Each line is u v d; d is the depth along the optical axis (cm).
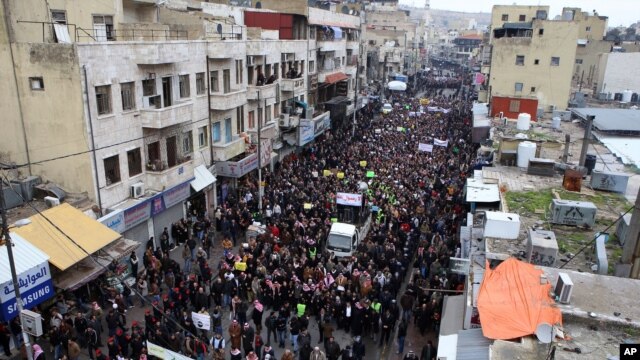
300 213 2770
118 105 2278
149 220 2511
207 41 2912
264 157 3428
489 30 7506
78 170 2181
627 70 5647
